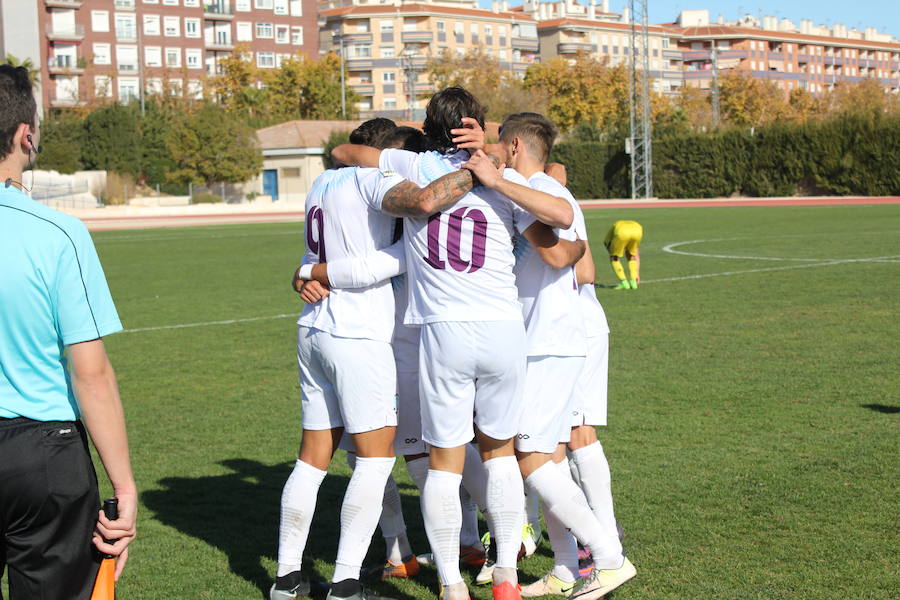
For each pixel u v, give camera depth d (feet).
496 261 14.75
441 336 14.75
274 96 358.43
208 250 101.45
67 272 10.37
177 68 370.32
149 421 29.63
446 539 15.20
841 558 17.33
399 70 458.91
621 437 26.14
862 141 213.05
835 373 33.78
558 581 16.74
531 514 19.01
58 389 10.65
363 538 16.12
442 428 15.05
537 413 15.61
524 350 15.07
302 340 16.37
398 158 15.92
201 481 23.61
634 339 41.81
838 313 47.42
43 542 10.50
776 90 426.92
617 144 246.27
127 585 17.20
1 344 10.27
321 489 23.17
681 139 236.22
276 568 18.07
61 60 332.39
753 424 27.20
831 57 581.53
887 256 74.79
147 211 196.24
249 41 408.46
